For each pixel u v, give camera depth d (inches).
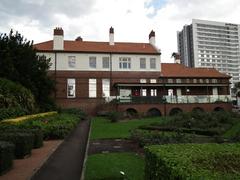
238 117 1023.6
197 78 1771.7
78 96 1638.8
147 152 268.2
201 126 868.6
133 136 642.2
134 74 1710.1
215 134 751.1
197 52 4382.4
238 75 4598.9
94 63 1685.5
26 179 337.4
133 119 1238.3
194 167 194.1
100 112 1514.5
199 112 1032.8
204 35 4453.7
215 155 241.1
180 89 1740.9
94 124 1031.0
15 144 450.0
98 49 1716.3
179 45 4655.5
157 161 231.3
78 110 1413.6
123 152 521.7
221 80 1802.4
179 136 583.5
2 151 356.2
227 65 4547.2
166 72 1779.0
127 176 353.4
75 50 1664.6
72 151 531.8
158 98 1528.1
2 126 566.9
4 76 975.0
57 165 423.5
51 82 1182.3
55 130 669.9
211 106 1581.0
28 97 920.3
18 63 1044.5
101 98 1653.5
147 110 1497.3
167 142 545.3
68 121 839.7
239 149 264.1
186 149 257.4
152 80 1722.4
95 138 696.4
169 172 200.2
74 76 1649.9
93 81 1667.1
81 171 390.9
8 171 374.0
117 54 1708.9
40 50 1626.5
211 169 202.7
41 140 566.6
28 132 512.7
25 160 442.6
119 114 1262.3
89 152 523.5
